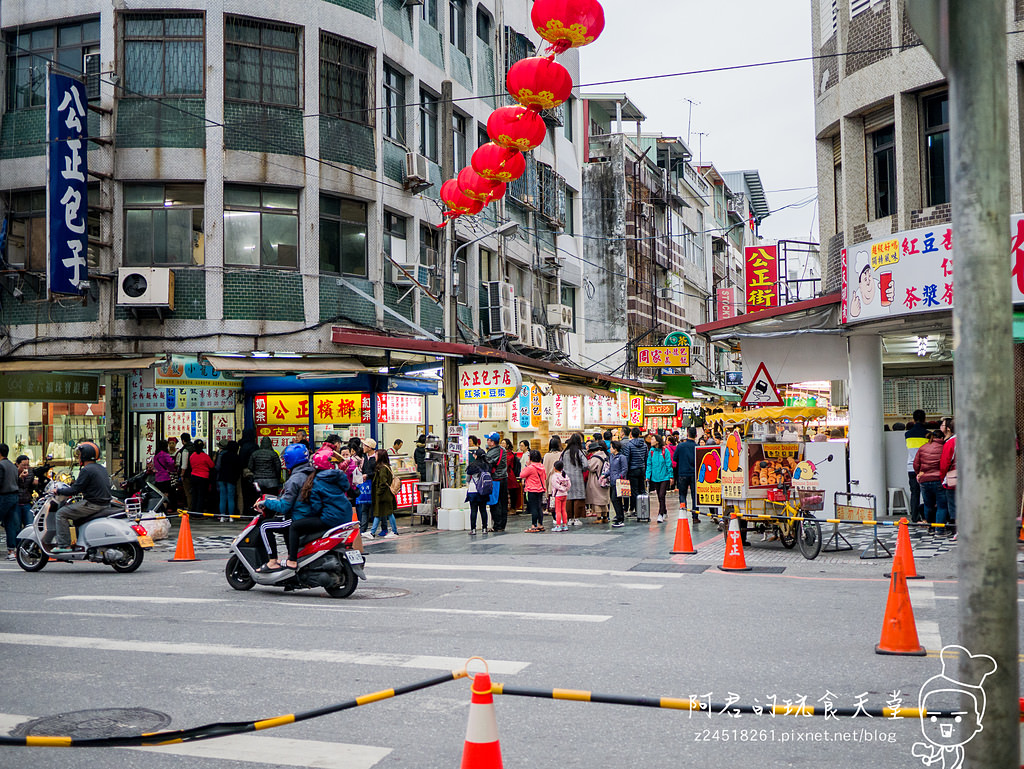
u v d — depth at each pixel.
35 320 20.08
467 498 18.58
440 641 7.80
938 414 22.03
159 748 5.17
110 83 19.84
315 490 10.49
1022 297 14.28
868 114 18.36
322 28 21.12
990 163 2.91
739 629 8.20
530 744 5.16
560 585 11.02
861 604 9.45
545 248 32.69
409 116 23.86
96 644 7.84
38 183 20.20
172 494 20.83
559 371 26.17
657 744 5.14
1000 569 2.89
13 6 20.66
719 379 58.66
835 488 15.03
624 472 19.16
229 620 8.97
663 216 49.59
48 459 21.17
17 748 5.21
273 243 20.53
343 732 5.42
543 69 10.09
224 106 20.14
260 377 21.81
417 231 23.62
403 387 22.41
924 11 3.02
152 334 19.64
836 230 20.03
